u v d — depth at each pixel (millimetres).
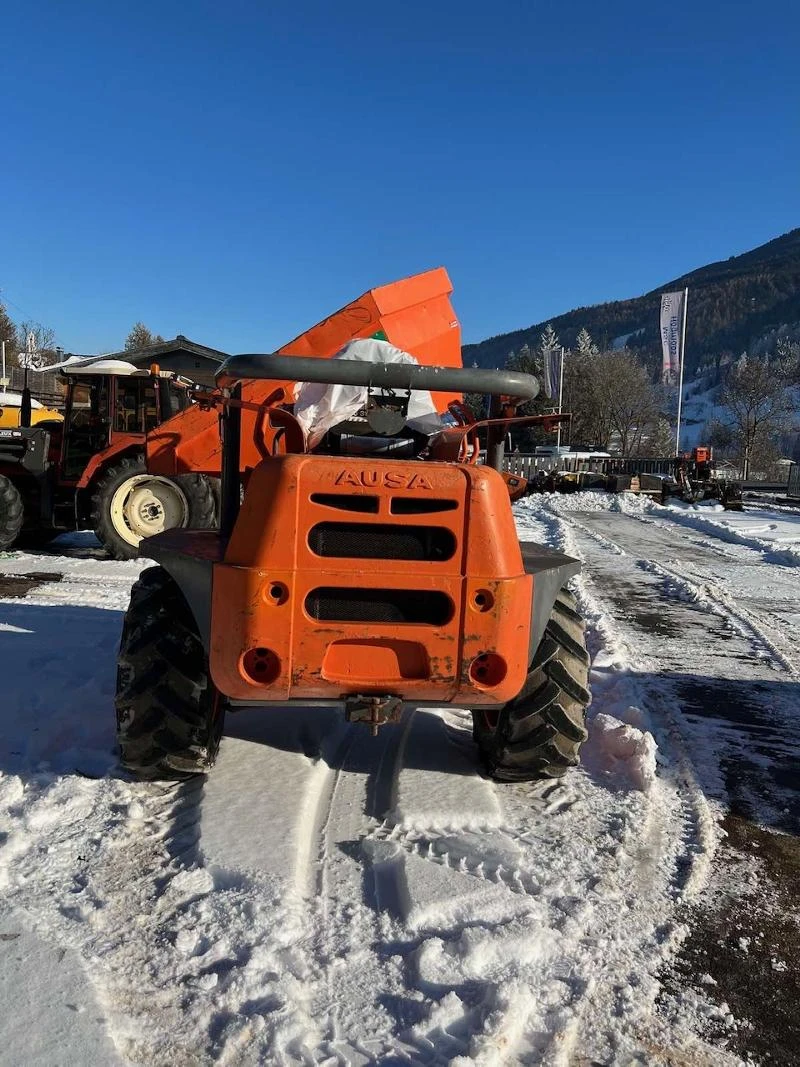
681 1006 2273
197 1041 2020
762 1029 2205
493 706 3076
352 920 2529
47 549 10625
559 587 3268
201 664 3271
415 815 3174
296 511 2822
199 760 3367
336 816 3236
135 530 9516
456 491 2895
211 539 3502
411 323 7168
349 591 2926
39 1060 1896
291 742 3914
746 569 11070
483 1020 2094
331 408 3678
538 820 3328
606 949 2498
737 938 2613
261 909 2510
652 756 3930
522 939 2420
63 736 3871
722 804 3629
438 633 2898
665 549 13273
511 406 3463
